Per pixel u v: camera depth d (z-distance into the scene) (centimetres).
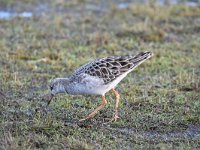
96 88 1241
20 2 2472
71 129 1194
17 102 1379
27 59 1761
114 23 2211
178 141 1161
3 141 1108
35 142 1115
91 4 2503
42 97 1422
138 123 1248
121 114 1303
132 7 2388
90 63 1262
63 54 1794
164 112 1325
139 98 1406
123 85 1524
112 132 1201
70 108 1338
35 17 2258
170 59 1764
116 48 1878
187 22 2231
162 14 2283
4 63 1700
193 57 1800
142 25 2112
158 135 1195
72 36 2019
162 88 1502
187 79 1546
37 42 1928
